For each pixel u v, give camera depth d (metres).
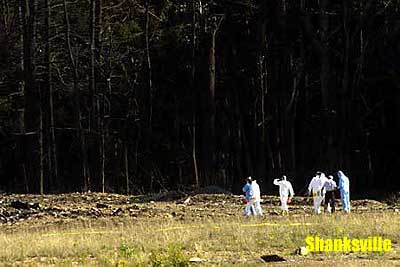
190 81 94.50
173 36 92.62
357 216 52.41
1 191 80.56
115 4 91.50
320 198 56.50
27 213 57.06
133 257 34.12
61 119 94.06
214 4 93.62
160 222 51.06
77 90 82.81
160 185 94.25
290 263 33.50
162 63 95.88
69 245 39.03
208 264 33.25
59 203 63.62
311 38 91.94
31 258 36.50
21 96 86.75
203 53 92.62
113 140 93.75
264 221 49.78
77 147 92.94
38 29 84.44
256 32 94.19
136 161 95.31
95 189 84.38
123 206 60.81
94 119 83.25
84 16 87.19
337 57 95.19
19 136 86.19
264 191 91.25
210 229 44.75
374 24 91.81
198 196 67.12
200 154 95.75
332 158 90.88
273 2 93.06
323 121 92.75
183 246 38.41
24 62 77.62
